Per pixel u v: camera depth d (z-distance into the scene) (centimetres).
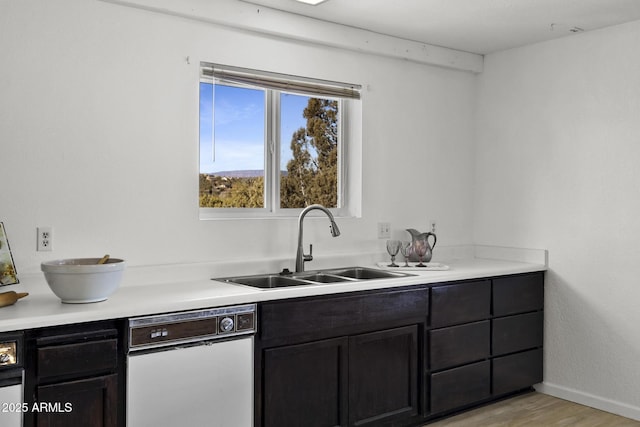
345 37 353
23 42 256
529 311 382
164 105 295
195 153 306
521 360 376
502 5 317
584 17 337
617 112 350
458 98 423
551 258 385
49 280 231
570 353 376
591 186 362
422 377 325
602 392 358
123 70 282
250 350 262
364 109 371
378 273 347
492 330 359
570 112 373
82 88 271
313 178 371
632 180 343
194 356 245
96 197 276
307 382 281
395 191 388
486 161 425
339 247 362
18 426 206
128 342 229
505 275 365
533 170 394
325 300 284
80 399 220
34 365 211
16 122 256
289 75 339
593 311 363
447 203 417
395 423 316
